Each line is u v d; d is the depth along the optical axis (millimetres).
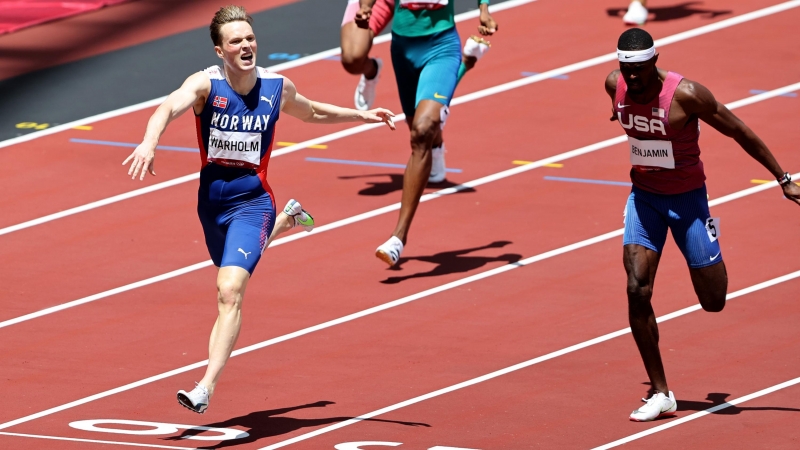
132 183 49094
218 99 27000
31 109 57344
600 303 37562
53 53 65062
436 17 41375
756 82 58406
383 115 29641
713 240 28953
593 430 28578
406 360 33438
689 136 28266
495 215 45375
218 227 27953
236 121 27203
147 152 24812
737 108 55438
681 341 34438
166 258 41812
